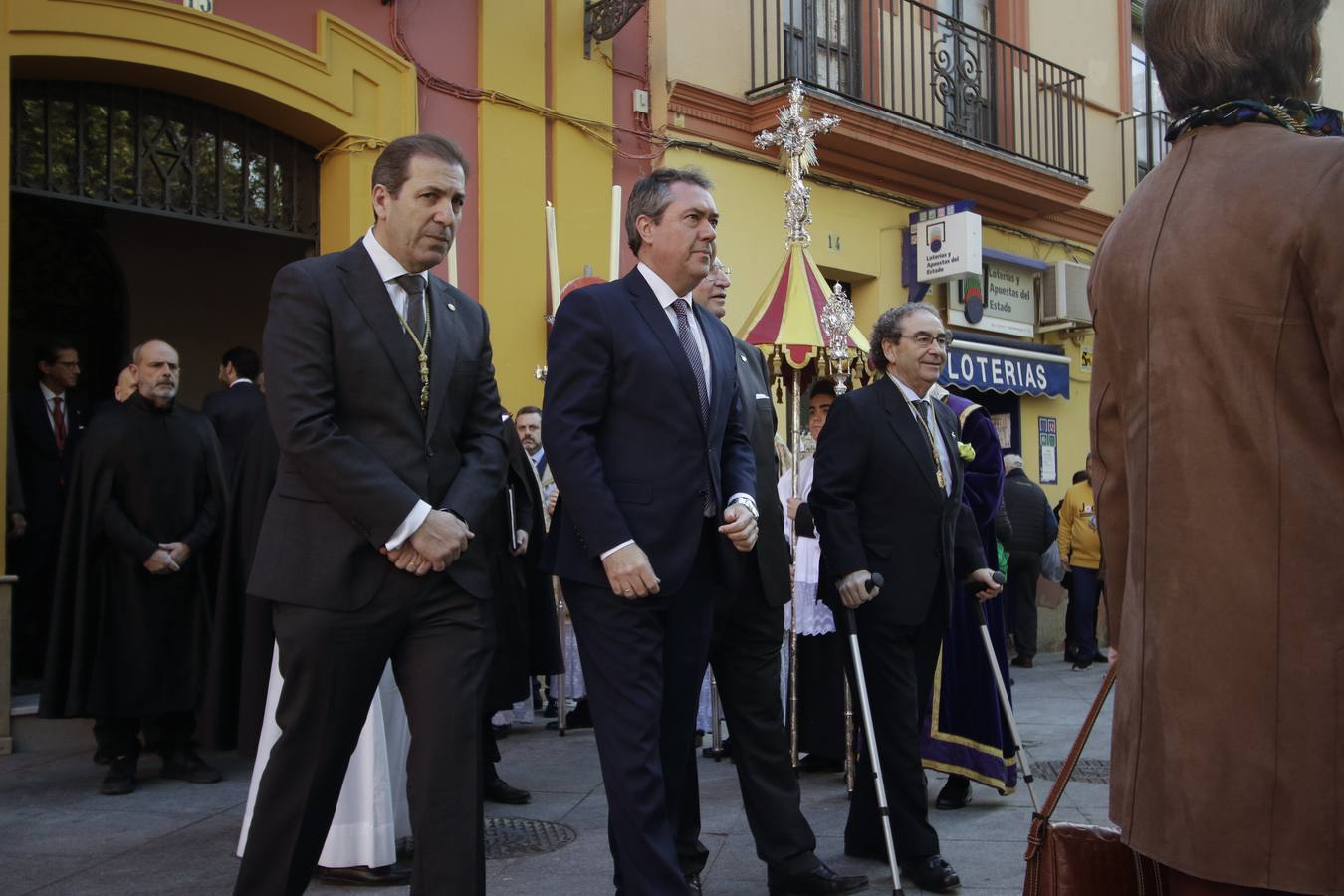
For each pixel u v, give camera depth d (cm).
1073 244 1216
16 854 402
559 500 312
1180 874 166
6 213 573
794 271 588
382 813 370
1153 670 162
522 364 774
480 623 281
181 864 391
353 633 266
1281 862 148
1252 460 152
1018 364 1123
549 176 803
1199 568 156
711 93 877
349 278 281
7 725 558
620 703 290
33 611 679
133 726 509
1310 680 148
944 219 998
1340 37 1370
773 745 345
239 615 501
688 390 307
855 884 346
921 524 378
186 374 968
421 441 283
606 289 313
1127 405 171
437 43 751
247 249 1001
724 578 312
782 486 561
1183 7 173
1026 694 814
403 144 287
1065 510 1009
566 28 811
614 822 286
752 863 387
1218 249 157
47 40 583
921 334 394
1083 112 1159
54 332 901
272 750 270
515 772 539
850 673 427
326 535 270
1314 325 150
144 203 646
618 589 287
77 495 505
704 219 315
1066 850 192
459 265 753
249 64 653
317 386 271
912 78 1005
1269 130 162
